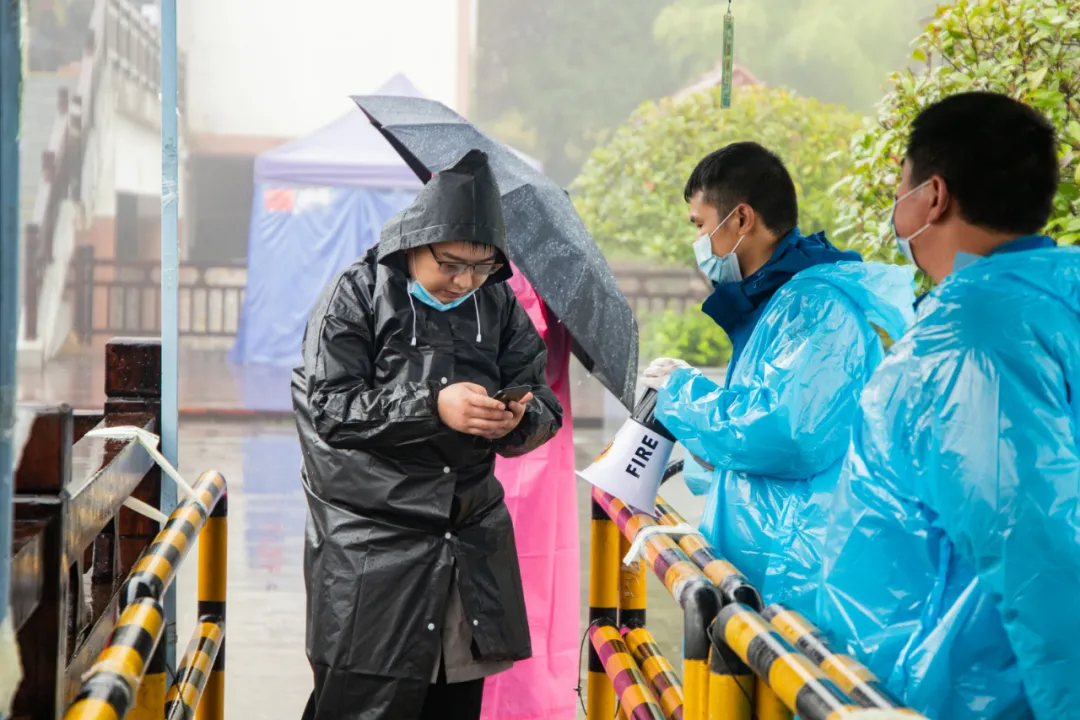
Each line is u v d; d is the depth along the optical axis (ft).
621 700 8.51
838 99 62.28
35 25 37.88
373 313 8.49
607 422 40.09
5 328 4.53
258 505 25.48
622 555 10.24
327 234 49.57
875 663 5.41
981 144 5.61
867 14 62.34
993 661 5.23
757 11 63.41
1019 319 5.12
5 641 4.55
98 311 61.36
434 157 10.99
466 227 8.04
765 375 7.10
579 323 10.48
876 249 11.40
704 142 38.37
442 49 79.66
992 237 5.68
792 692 4.51
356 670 8.30
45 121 39.14
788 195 7.89
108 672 5.37
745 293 7.91
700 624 6.09
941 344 5.20
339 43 79.51
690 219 8.20
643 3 74.54
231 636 16.76
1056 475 4.94
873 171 11.72
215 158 79.71
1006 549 4.91
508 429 8.04
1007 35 10.62
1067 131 10.13
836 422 6.95
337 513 8.51
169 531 7.61
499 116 76.43
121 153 59.67
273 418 39.40
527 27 76.18
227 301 69.05
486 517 8.79
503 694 11.59
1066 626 4.86
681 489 26.76
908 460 5.29
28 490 5.49
